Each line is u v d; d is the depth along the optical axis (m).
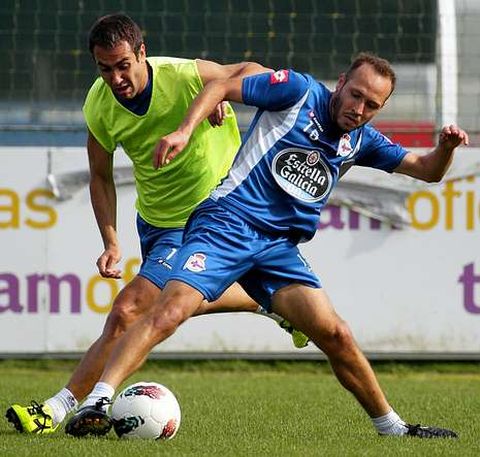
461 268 32.75
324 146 17.56
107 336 19.23
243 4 33.56
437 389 29.50
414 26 33.62
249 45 33.56
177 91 19.72
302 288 17.86
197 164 20.20
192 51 33.44
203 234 17.48
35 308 31.94
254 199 17.55
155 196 20.42
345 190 32.44
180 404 24.70
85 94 33.19
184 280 17.14
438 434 18.75
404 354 32.69
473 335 32.75
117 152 31.88
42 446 16.72
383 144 18.45
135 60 19.02
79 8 33.09
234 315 32.44
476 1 33.62
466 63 33.59
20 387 28.27
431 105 33.62
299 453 16.61
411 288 32.62
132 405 17.91
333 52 33.66
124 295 19.50
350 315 32.53
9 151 31.83
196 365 33.78
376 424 18.83
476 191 32.72
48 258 31.94
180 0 33.41
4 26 32.94
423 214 32.62
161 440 17.81
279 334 32.53
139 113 19.75
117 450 16.34
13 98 33.03
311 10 33.62
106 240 20.14
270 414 22.91
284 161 17.48
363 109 17.12
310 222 17.84
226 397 26.53
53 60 33.09
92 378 19.17
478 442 18.28
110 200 20.30
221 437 18.77
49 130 32.94
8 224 31.86
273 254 17.70
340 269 32.47
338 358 18.14
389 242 32.59
